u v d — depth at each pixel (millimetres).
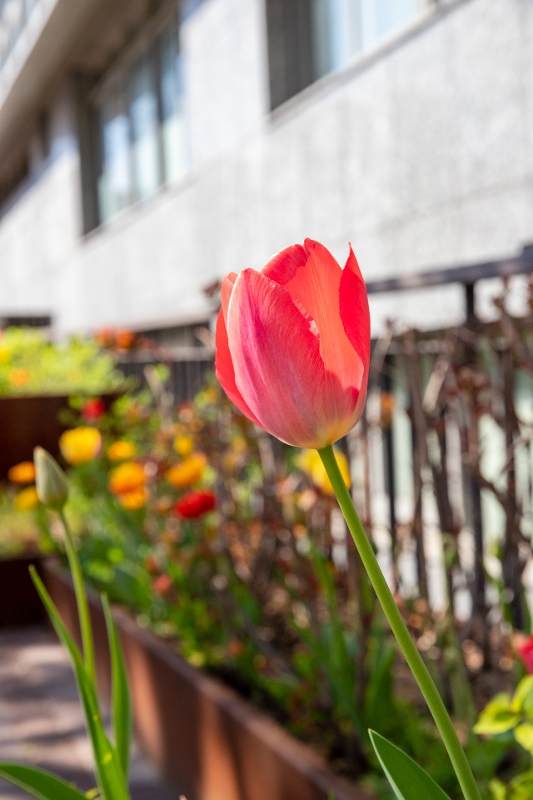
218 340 607
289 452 2371
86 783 2037
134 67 10156
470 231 4082
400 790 539
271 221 6195
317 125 5434
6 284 18062
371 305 4598
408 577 2303
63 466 4242
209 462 2330
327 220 5414
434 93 4266
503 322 1463
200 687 1854
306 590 1743
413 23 4488
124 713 893
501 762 1444
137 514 2596
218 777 1782
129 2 9070
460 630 1861
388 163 4707
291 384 515
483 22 3861
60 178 12656
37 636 3514
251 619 2160
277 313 509
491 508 2359
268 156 6137
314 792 1381
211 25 7020
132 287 9781
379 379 2244
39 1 9852
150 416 3188
